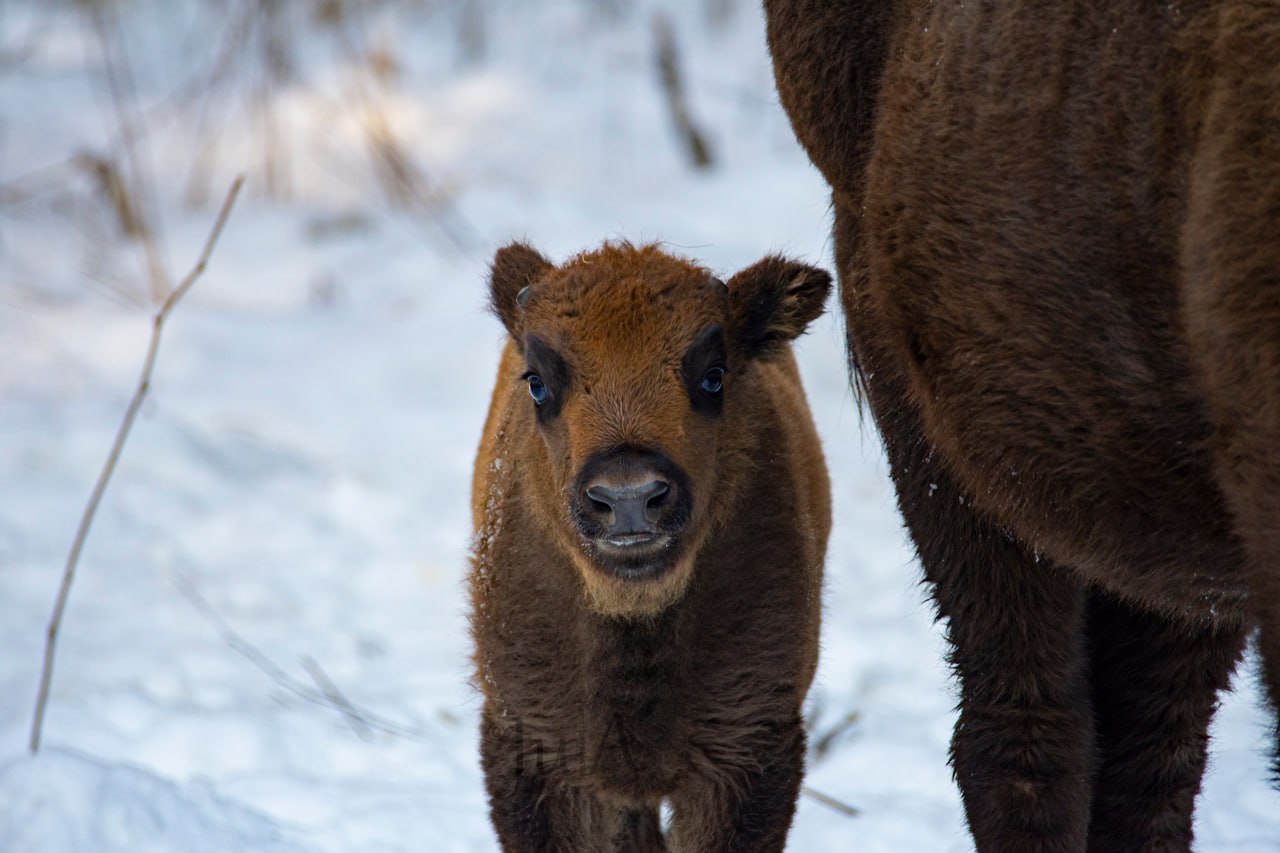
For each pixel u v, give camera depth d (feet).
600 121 169.78
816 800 59.06
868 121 44.09
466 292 132.16
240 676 71.72
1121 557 38.81
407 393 117.39
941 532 43.60
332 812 57.11
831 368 110.73
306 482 100.48
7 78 188.44
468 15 193.26
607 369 44.91
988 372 38.93
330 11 177.06
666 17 180.45
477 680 50.75
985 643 43.29
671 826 51.16
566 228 137.49
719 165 156.35
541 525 46.93
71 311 130.21
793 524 49.19
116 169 148.97
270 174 157.38
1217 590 38.75
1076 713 43.09
